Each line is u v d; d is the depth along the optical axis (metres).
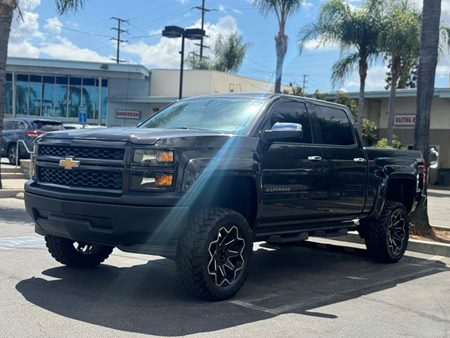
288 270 7.32
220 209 5.39
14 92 37.06
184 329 4.59
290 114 6.44
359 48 24.23
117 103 39.44
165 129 5.87
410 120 30.58
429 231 10.13
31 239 8.43
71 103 39.66
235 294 5.62
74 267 6.61
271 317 5.07
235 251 5.52
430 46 10.16
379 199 7.63
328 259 8.23
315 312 5.33
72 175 5.40
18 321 4.62
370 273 7.32
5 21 13.20
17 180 17.20
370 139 29.33
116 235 5.08
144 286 5.95
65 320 4.69
